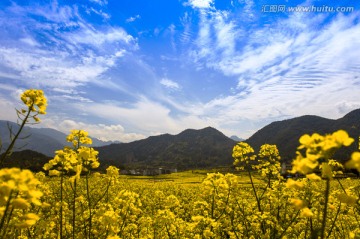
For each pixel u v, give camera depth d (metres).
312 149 2.91
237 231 9.20
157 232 8.92
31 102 4.91
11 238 5.18
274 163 8.98
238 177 8.32
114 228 5.86
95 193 13.96
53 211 8.30
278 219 8.42
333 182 24.53
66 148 6.05
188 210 16.72
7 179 3.15
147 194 26.67
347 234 7.93
